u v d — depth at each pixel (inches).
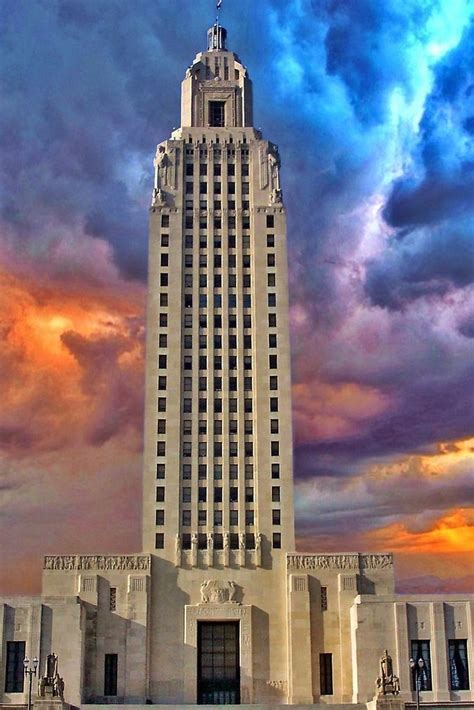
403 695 4662.9
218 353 5600.4
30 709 4128.9
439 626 4785.9
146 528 5260.8
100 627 5014.8
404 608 4825.3
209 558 5196.9
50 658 4318.4
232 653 5088.6
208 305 5684.1
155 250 5777.6
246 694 4948.3
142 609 5044.3
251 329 5649.6
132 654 4970.5
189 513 5310.0
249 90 6264.8
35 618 4815.5
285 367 5570.9
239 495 5344.5
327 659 4997.5
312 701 4884.4
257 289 5713.6
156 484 5344.5
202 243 5807.1
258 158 5974.4
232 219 5851.4
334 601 5078.7
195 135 5999.0
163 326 5629.9
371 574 5137.8
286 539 5255.9
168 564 5196.9
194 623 5068.9
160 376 5541.3
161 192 5880.9
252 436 5452.8
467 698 4670.3
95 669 4943.4
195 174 5935.0
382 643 4793.3
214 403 5506.9
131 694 4901.6
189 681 4982.8
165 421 5462.6
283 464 5398.6
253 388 5541.3
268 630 5083.7
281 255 5782.5
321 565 5142.7
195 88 6181.1
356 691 4766.2
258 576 5182.1
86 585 5068.9
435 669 4717.0
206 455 5413.4
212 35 6496.1
